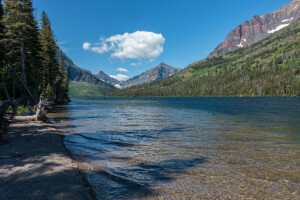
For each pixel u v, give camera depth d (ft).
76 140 40.78
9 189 18.19
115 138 42.45
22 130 50.16
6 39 111.55
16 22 119.24
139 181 20.38
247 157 27.86
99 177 21.49
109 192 18.04
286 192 17.85
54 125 63.16
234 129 52.54
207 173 22.25
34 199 16.38
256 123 64.34
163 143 37.17
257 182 19.90
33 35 141.08
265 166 24.25
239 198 16.79
